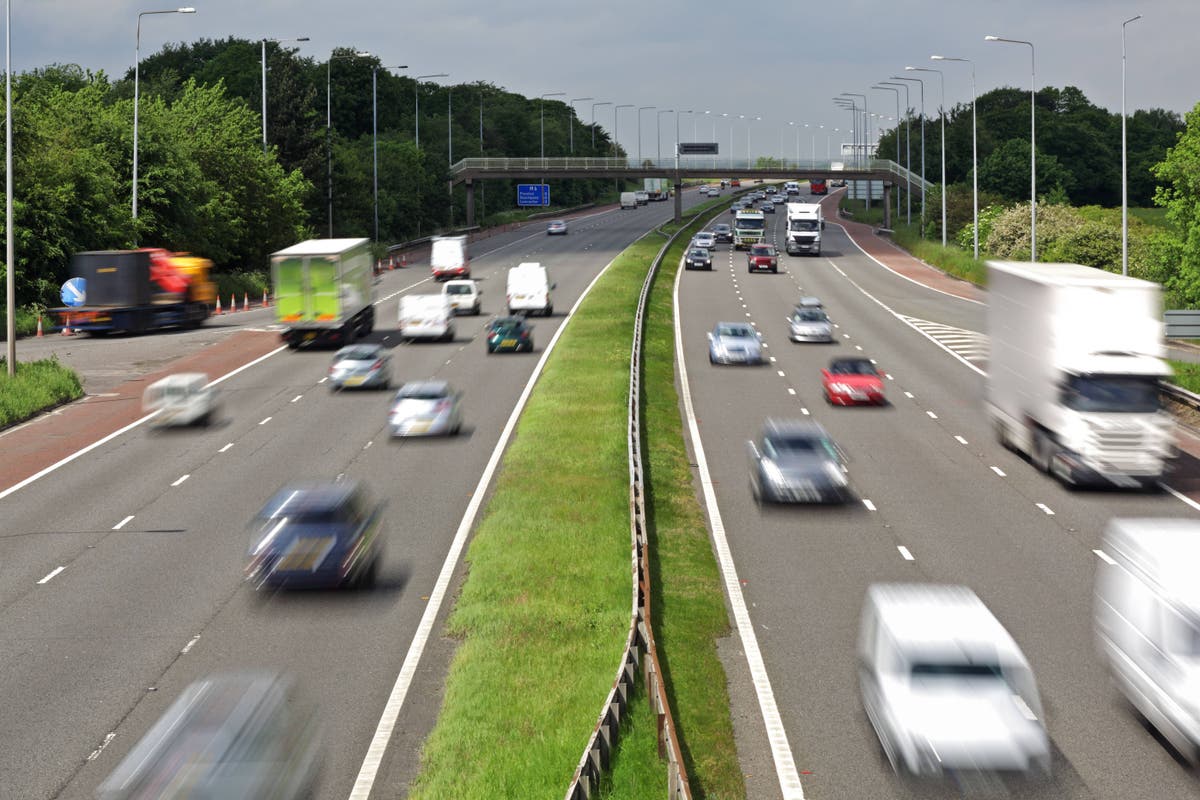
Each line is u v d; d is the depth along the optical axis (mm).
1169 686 20203
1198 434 45719
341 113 198875
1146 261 94812
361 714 22328
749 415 49969
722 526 34188
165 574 30344
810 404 52469
